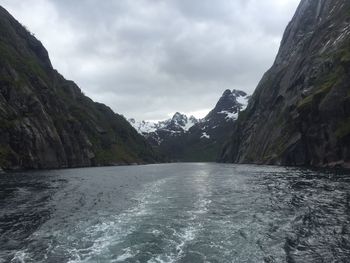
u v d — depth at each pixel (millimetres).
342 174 71562
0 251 22469
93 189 58312
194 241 24000
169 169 140125
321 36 162250
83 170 129750
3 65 153750
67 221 31469
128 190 56406
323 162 106875
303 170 90562
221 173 97375
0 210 37312
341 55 124188
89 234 26328
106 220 31500
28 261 20500
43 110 155375
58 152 157125
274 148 146500
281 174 79750
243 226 28266
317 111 111750
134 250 22016
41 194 51062
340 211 32719
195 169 133875
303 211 33406
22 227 29281
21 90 149000
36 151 139375
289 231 26500
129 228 27969
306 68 152500
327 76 125312
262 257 20797
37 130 142750
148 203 41219
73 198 46906
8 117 132625
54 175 94438
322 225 27953
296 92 152750
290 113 140875
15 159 122500
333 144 101562
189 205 38969
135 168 156625
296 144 124812
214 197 45094
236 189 53656
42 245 23672
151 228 27859
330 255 21109
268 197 43438
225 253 21469
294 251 21891
